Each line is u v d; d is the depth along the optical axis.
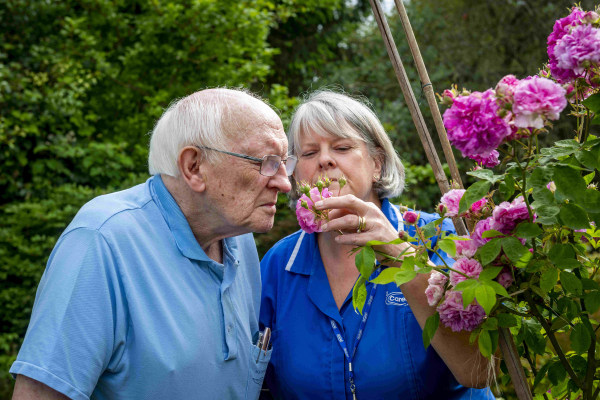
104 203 1.53
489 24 7.91
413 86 7.74
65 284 1.38
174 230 1.55
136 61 6.25
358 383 1.67
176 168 1.54
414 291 1.51
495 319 1.26
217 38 6.04
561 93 1.08
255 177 1.51
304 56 9.10
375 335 1.70
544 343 1.36
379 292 1.74
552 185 1.30
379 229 1.40
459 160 7.02
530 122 1.08
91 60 6.28
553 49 1.27
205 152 1.49
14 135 5.78
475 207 1.32
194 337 1.48
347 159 1.77
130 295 1.42
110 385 1.43
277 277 1.90
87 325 1.36
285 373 1.76
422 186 7.50
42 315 1.36
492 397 1.85
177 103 1.60
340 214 1.45
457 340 1.53
